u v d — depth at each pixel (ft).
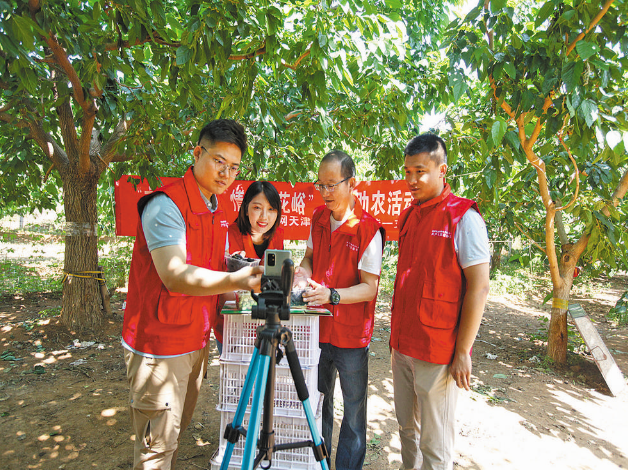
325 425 7.68
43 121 14.67
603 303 25.11
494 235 28.27
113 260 26.96
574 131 8.75
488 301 24.86
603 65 7.84
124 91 11.80
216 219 5.87
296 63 8.36
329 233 7.53
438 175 6.16
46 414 9.74
